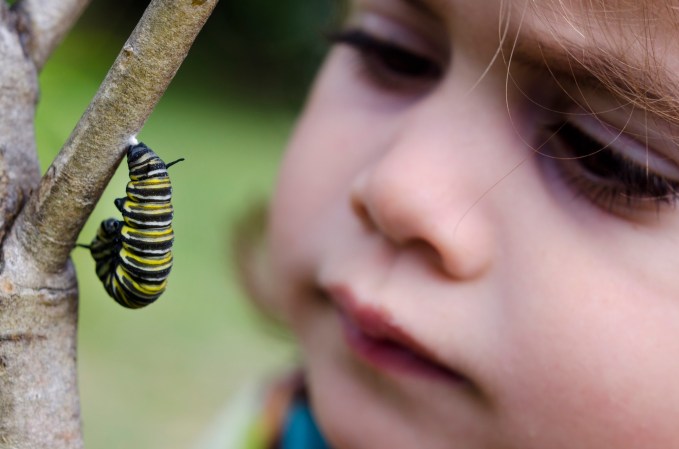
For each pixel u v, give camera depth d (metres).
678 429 0.26
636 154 0.25
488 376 0.27
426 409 0.27
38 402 0.24
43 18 0.25
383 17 0.28
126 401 0.59
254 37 1.63
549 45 0.25
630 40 0.24
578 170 0.26
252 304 0.39
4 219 0.24
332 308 0.29
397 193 0.26
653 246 0.26
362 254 0.27
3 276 0.23
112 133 0.23
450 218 0.26
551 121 0.26
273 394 0.37
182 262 0.85
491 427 0.27
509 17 0.25
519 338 0.26
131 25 1.08
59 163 0.23
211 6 0.22
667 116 0.24
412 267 0.27
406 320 0.27
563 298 0.26
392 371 0.27
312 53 0.48
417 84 0.28
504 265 0.26
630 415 0.26
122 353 0.65
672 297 0.26
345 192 0.28
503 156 0.26
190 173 1.13
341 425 0.28
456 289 0.26
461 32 0.26
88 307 0.53
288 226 0.30
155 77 0.23
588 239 0.26
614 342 0.26
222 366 0.66
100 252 0.25
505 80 0.26
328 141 0.29
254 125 1.52
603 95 0.25
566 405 0.26
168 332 0.70
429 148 0.26
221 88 1.68
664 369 0.26
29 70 0.25
